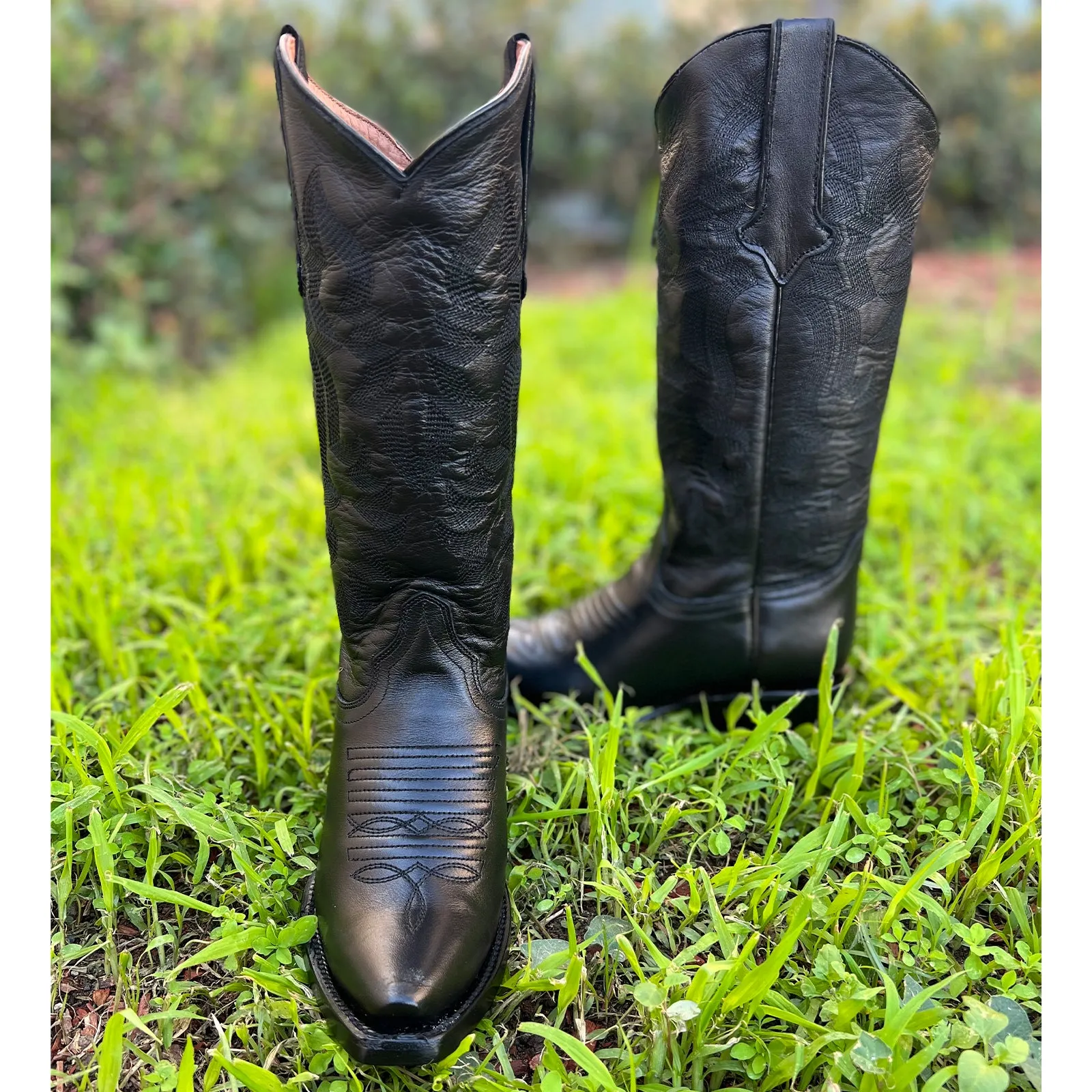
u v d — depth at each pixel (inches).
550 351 140.3
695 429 53.3
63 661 62.6
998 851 42.9
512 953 42.8
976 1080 33.2
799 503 53.6
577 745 55.6
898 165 47.7
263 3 172.4
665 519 57.3
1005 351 130.0
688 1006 35.5
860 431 53.2
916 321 140.0
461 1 205.2
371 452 41.3
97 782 48.0
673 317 52.0
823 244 48.1
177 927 43.4
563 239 229.0
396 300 38.5
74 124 136.6
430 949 37.8
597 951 42.7
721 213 48.4
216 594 70.7
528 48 40.4
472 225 38.3
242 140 156.0
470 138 37.1
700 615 56.0
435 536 42.6
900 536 83.5
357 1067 37.5
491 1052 38.2
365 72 198.7
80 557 72.9
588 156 219.6
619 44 215.2
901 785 49.9
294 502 85.7
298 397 123.0
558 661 59.9
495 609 45.6
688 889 45.7
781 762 51.3
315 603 69.1
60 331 133.0
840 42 45.7
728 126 47.1
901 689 57.2
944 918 41.0
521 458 95.3
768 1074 36.6
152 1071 38.1
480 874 41.0
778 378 50.7
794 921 38.3
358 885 40.2
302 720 56.3
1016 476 90.6
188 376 150.0
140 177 144.6
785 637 55.9
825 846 44.3
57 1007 40.6
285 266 176.2
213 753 53.4
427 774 42.9
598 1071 34.4
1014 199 194.2
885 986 37.9
